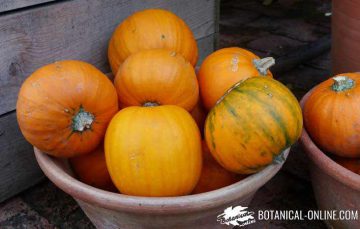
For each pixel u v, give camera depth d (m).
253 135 1.03
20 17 1.34
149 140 1.03
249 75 1.27
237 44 3.01
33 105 1.08
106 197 1.00
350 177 1.16
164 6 1.78
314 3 3.81
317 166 1.27
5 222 1.50
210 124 1.10
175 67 1.20
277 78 2.59
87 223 1.51
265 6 3.77
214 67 1.30
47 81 1.09
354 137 1.30
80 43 1.53
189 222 1.08
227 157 1.08
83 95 1.10
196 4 1.90
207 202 1.00
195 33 1.96
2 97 1.38
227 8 3.74
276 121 1.04
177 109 1.12
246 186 1.05
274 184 1.68
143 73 1.19
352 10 1.71
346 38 1.79
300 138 1.34
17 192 1.58
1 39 1.32
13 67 1.37
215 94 1.29
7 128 1.45
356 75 1.42
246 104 1.05
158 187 1.06
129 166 1.04
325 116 1.33
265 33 3.20
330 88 1.37
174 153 1.04
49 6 1.40
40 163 1.16
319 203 1.40
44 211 1.55
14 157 1.51
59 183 1.07
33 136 1.11
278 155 1.08
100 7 1.55
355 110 1.29
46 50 1.44
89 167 1.27
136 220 1.07
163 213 1.00
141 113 1.08
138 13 1.51
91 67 1.18
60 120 1.09
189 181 1.09
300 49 2.79
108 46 1.59
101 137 1.20
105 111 1.16
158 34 1.45
